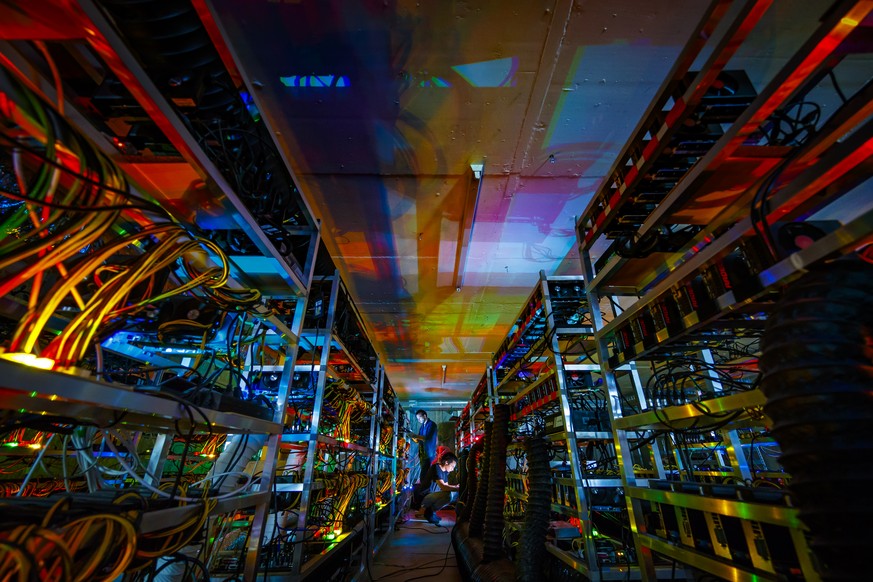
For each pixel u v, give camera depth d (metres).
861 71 2.19
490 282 4.61
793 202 0.98
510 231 3.58
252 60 1.99
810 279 0.84
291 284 1.95
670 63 2.04
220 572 1.87
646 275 2.10
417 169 2.76
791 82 0.96
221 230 1.69
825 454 0.74
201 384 1.17
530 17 1.82
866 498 0.70
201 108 1.29
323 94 2.18
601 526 2.83
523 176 2.85
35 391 0.59
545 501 2.36
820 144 0.99
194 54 1.20
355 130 2.42
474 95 2.20
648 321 1.60
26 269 0.71
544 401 3.06
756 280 1.00
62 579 0.62
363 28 1.85
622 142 2.54
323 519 2.76
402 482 7.29
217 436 2.56
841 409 0.73
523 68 2.05
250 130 1.53
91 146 0.74
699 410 1.30
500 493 2.83
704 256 1.20
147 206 0.86
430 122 2.37
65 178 0.85
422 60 2.00
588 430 2.72
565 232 3.59
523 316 3.58
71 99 1.15
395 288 4.74
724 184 1.39
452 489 7.58
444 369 8.38
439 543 4.77
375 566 3.66
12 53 0.79
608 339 2.08
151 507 0.89
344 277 4.46
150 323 1.29
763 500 1.06
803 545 0.93
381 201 3.11
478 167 2.71
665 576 1.91
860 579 0.69
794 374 0.80
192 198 1.32
